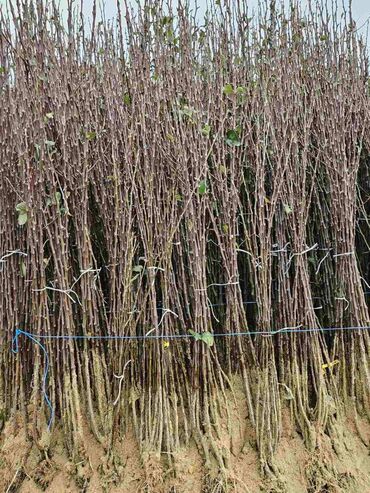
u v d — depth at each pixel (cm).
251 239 303
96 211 311
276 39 333
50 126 293
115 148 283
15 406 279
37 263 277
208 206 286
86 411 277
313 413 286
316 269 328
